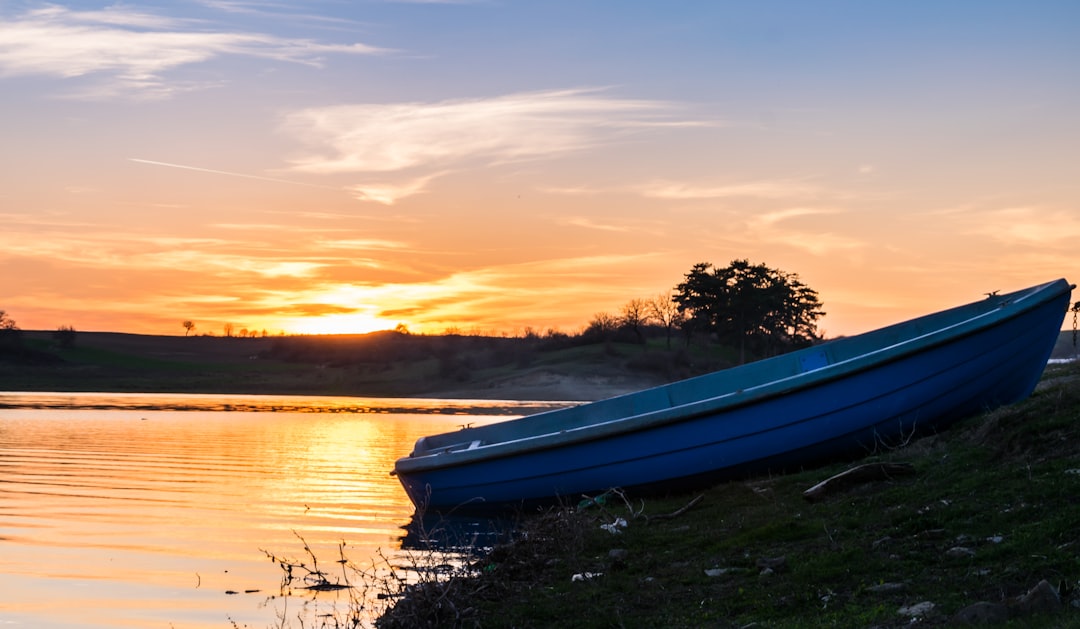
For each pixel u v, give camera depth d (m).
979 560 9.53
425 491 20.52
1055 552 9.16
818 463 16.94
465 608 10.86
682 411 17.08
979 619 7.94
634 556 12.27
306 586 13.65
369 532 18.41
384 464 34.06
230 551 16.31
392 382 160.38
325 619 11.67
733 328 135.25
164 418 63.72
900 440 16.75
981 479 12.07
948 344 16.48
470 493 19.67
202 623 11.68
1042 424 13.22
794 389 16.61
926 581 9.31
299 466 32.56
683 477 17.28
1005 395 17.06
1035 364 17.03
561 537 13.48
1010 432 13.62
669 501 16.53
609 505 17.28
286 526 19.06
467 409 94.88
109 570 14.72
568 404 113.00
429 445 22.89
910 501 12.09
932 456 14.23
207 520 19.72
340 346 189.25
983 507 11.06
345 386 158.00
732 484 16.58
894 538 10.80
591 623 9.79
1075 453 12.21
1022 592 8.52
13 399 94.50
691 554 11.95
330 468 32.09
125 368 173.38
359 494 24.81
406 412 85.69
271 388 157.12
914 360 16.48
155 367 176.88
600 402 21.61
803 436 16.69
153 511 20.84
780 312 135.50
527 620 10.24
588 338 164.25
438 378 158.75
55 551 16.14
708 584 10.53
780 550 11.30
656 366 143.00
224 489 25.20
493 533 17.83
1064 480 11.17
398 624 10.73
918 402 16.58
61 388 143.38
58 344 184.00
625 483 17.72
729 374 20.69
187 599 12.86
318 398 132.38
